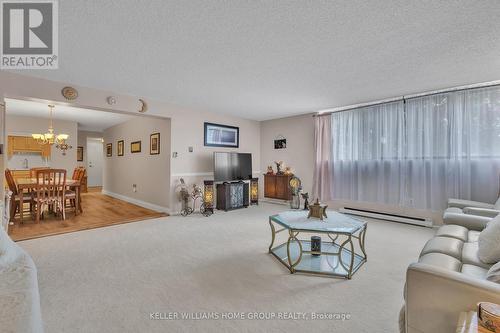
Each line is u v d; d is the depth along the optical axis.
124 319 1.59
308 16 1.87
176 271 2.29
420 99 3.97
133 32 2.11
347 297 1.87
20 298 1.15
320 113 5.32
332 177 5.07
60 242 3.11
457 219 2.32
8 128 5.94
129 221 4.19
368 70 2.95
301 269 2.29
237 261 2.53
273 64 2.78
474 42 2.24
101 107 3.80
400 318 1.28
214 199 5.41
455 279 1.01
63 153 6.66
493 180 3.39
